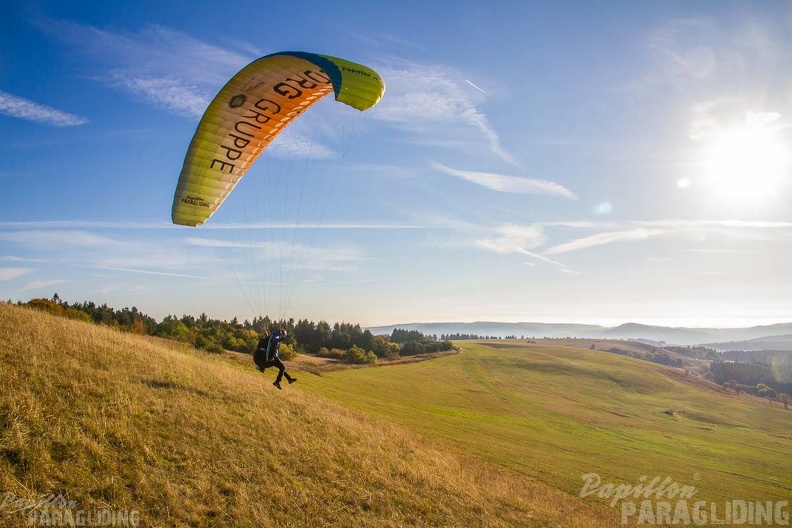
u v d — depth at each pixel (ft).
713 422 213.87
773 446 170.40
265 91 31.22
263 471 31.12
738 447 159.12
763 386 341.21
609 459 100.68
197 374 50.42
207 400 41.73
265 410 45.01
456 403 172.35
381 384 183.83
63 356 40.14
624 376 299.38
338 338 292.40
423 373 245.45
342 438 44.93
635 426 178.29
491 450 79.20
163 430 31.96
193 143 32.35
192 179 33.76
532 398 217.56
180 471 27.78
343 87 27.14
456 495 38.63
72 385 33.91
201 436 33.04
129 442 28.60
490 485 46.91
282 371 32.32
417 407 135.03
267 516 26.08
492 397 202.59
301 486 30.81
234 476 29.40
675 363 542.57
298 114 35.04
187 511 24.27
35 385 32.07
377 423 65.77
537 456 84.64
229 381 53.36
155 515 23.18
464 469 51.52
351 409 79.20
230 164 34.81
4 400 28.30
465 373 265.34
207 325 225.97
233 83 29.73
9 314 48.49
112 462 26.08
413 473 40.34
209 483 27.40
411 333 495.00
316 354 269.23
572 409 202.08
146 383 40.45
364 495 32.50
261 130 34.22
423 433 79.10
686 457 127.34
